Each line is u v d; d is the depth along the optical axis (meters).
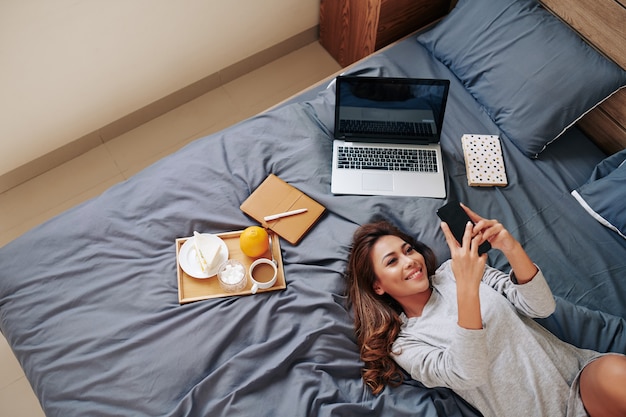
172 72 2.34
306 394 1.38
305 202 1.71
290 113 1.89
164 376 1.41
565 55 1.81
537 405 1.38
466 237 1.38
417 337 1.47
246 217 1.70
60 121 2.16
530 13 1.90
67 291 1.53
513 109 1.86
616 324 1.54
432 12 2.37
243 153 1.80
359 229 1.62
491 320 1.44
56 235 1.61
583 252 1.69
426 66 2.06
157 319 1.49
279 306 1.54
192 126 2.44
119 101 2.27
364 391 1.43
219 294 1.55
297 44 2.67
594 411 1.36
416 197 1.75
